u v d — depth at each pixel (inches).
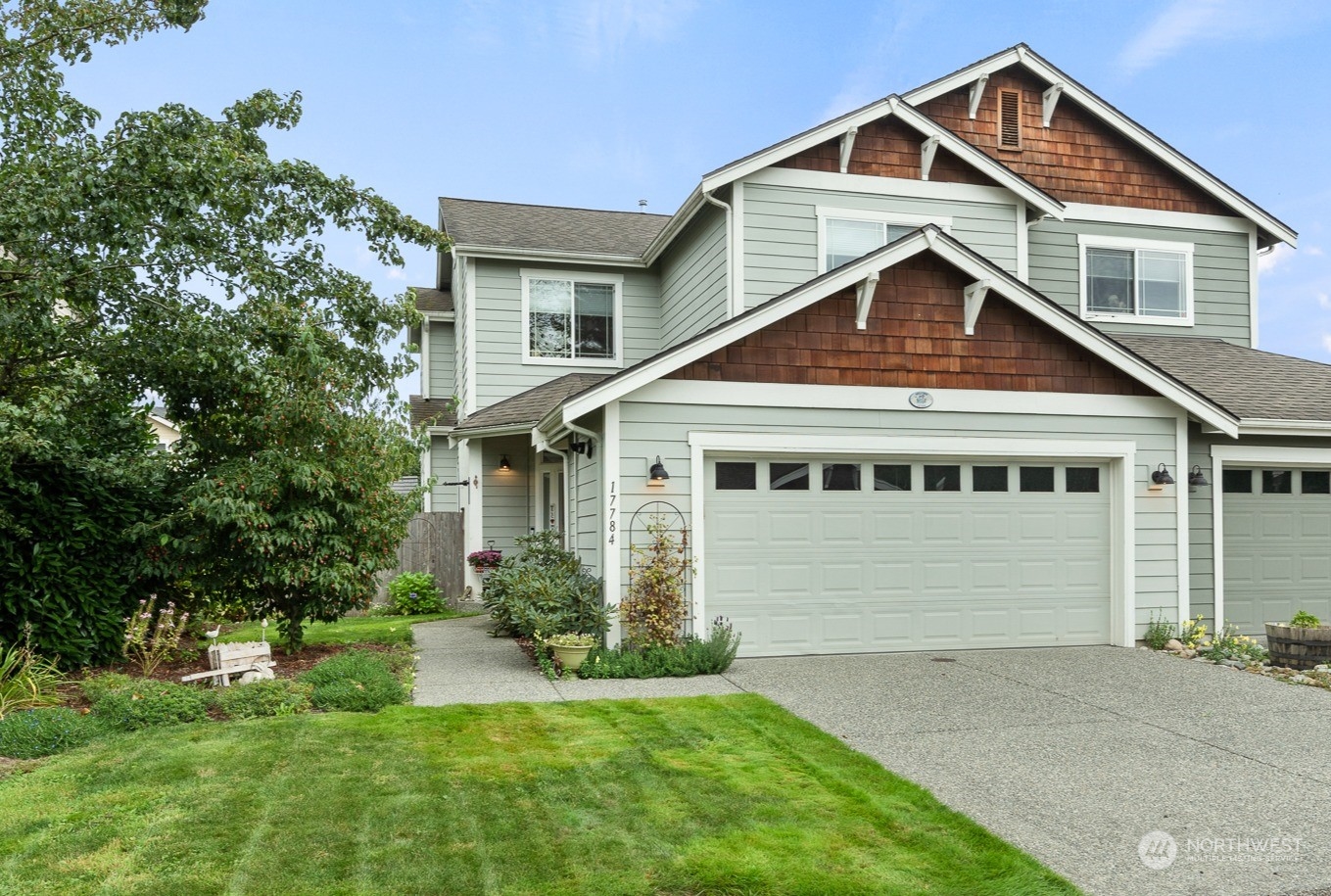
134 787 215.6
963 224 540.4
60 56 395.2
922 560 416.2
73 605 331.9
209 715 285.9
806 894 167.9
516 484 638.5
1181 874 180.2
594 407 371.2
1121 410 432.8
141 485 370.3
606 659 360.5
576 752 249.9
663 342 646.5
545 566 448.1
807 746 258.7
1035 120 587.8
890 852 186.4
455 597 641.0
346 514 373.4
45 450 321.4
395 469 397.4
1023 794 225.5
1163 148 593.3
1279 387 500.4
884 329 410.6
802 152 518.3
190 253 376.5
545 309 637.3
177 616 394.3
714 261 535.2
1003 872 177.8
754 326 389.7
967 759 253.1
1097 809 215.9
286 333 367.6
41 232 331.9
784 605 401.1
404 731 266.8
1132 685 344.5
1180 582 435.2
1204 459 465.4
